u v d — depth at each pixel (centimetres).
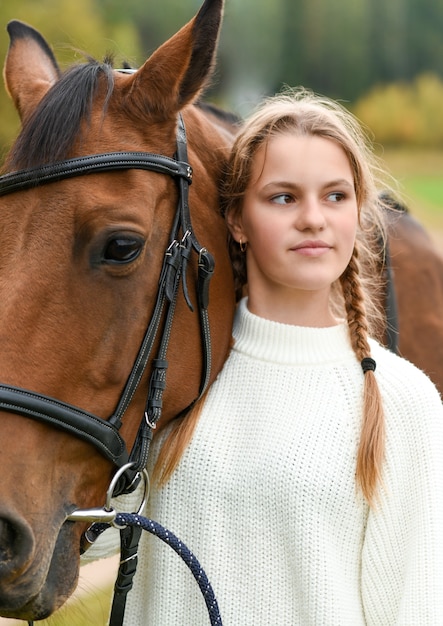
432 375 320
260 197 222
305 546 209
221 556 216
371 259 271
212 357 224
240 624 215
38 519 187
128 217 195
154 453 227
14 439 186
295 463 212
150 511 228
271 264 221
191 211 221
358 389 220
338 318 239
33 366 188
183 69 209
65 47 267
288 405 220
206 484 217
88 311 193
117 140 203
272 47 4322
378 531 212
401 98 4069
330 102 246
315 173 217
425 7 4656
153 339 204
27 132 201
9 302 188
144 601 226
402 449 215
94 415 197
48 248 191
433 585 205
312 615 209
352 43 4450
